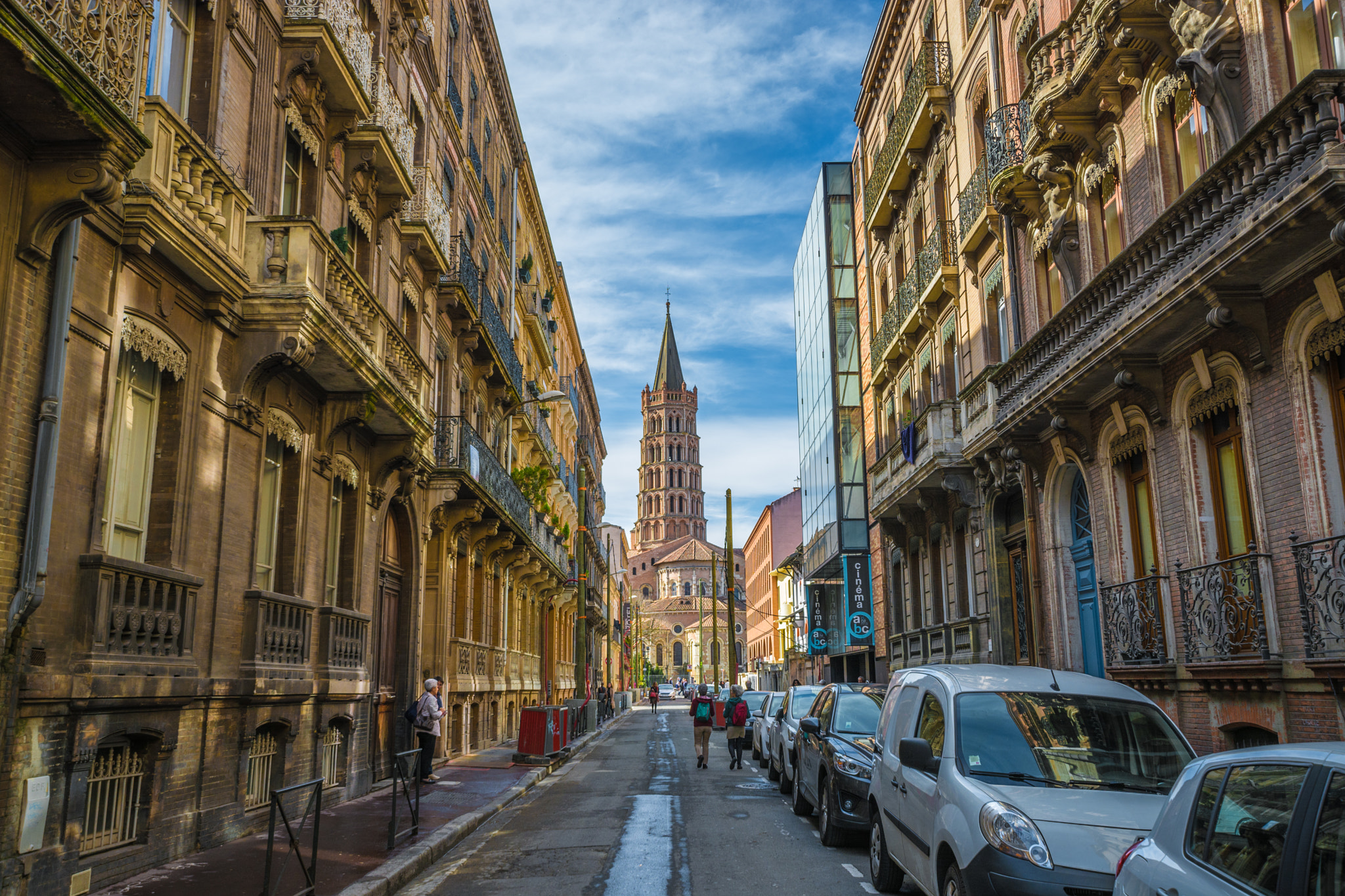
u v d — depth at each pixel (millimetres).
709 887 8688
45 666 7684
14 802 7180
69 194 7449
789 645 67750
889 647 28062
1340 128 8148
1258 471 10445
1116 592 13438
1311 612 9172
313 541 13742
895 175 26156
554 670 45469
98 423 8578
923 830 6973
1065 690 7406
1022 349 15453
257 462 11844
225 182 10711
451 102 22688
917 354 25516
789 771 15414
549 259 41969
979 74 20562
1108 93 14008
